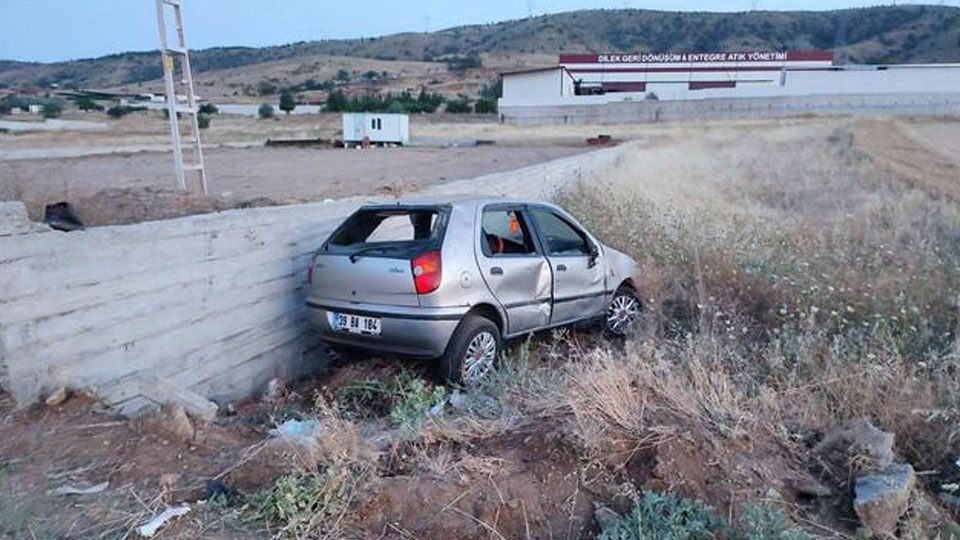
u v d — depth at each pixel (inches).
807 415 181.8
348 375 241.4
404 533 130.9
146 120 2514.8
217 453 161.0
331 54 6879.9
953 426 171.2
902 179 820.0
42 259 174.6
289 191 663.1
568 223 287.6
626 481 144.6
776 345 223.8
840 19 5876.0
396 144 1889.8
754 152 1277.1
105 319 190.7
